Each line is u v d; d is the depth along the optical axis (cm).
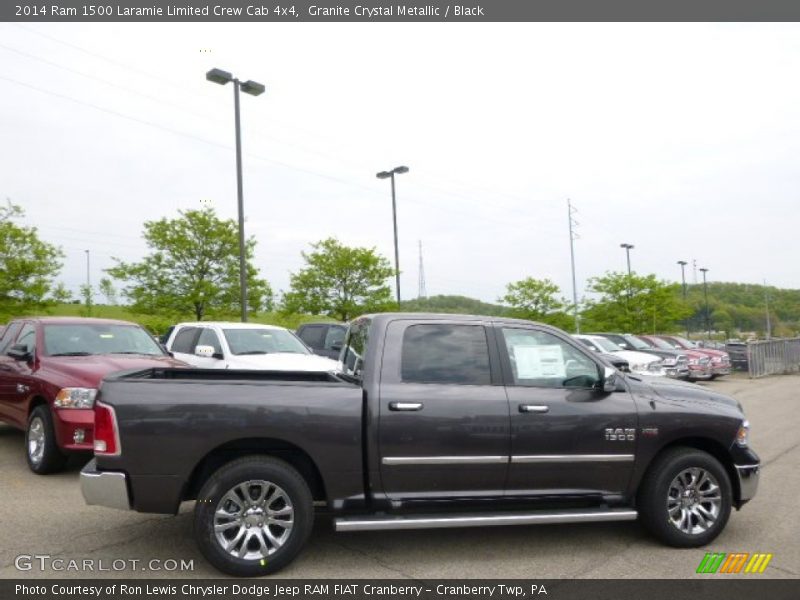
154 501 450
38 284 2408
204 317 2566
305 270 3002
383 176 3014
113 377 491
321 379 553
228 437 457
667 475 519
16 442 962
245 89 2012
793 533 562
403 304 3616
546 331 538
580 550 518
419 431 486
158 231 2495
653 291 3875
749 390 1878
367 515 482
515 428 500
